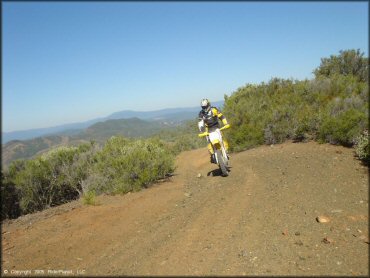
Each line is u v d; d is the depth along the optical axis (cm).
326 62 1580
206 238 512
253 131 1179
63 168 1138
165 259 460
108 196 867
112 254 504
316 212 574
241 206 632
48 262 504
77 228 632
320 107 1131
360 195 629
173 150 1557
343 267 416
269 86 1460
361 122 944
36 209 1091
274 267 420
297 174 782
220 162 871
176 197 762
